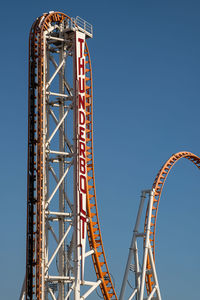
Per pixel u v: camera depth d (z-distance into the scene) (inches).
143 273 5128.0
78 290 4640.8
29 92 4808.1
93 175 5113.2
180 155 5871.1
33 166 4692.4
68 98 5034.5
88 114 5137.8
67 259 4921.3
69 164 4918.8
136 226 5334.6
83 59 5049.2
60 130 5036.9
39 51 4869.6
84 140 4911.4
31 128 4756.4
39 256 4537.4
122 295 5147.6
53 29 5049.2
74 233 4726.9
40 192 4633.4
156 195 5521.7
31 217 4616.1
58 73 5147.6
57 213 4773.6
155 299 5344.5
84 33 5137.8
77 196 4773.6
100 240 5147.6
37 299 4475.9
